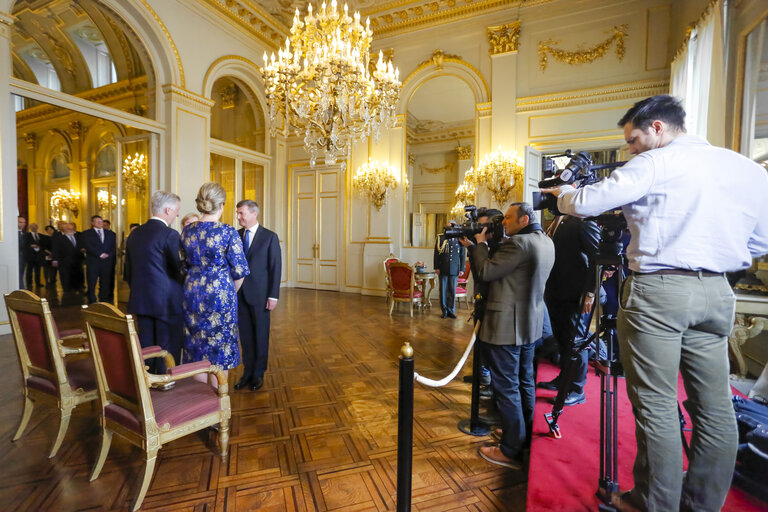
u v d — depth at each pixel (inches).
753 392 97.7
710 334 47.4
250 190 354.9
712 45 168.2
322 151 358.0
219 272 91.5
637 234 48.5
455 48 304.2
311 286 369.4
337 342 175.3
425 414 104.5
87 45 306.2
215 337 91.0
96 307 66.9
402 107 322.3
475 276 86.5
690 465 50.3
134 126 239.5
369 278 331.0
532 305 75.7
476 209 92.5
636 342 47.7
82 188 403.9
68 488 70.1
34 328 80.4
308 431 93.5
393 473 76.9
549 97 273.6
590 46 266.7
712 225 44.4
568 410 95.0
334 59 169.3
